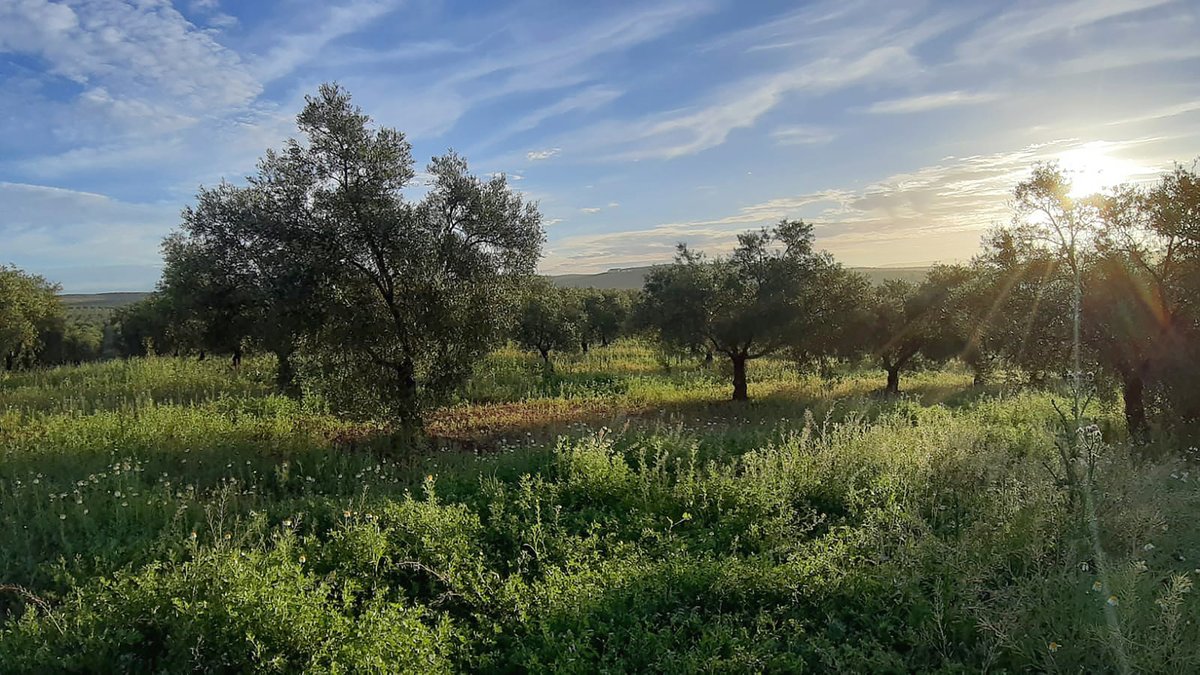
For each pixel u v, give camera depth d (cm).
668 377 2750
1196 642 368
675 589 516
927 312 2405
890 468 777
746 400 2141
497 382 2336
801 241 2236
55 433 1214
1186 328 1055
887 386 2573
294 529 658
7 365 3219
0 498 796
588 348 4116
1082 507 567
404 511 668
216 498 847
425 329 1275
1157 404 1102
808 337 2234
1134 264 1102
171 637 421
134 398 1780
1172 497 586
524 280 1388
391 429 1309
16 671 400
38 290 3450
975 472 743
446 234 1291
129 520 734
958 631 443
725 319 2114
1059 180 1155
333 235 1209
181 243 1691
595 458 848
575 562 567
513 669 432
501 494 753
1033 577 477
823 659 411
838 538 598
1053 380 1320
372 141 1242
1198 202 1016
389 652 405
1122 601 400
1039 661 404
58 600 537
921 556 523
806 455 860
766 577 521
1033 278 1216
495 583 554
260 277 1262
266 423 1423
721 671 398
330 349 1259
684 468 916
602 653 444
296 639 409
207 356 2900
